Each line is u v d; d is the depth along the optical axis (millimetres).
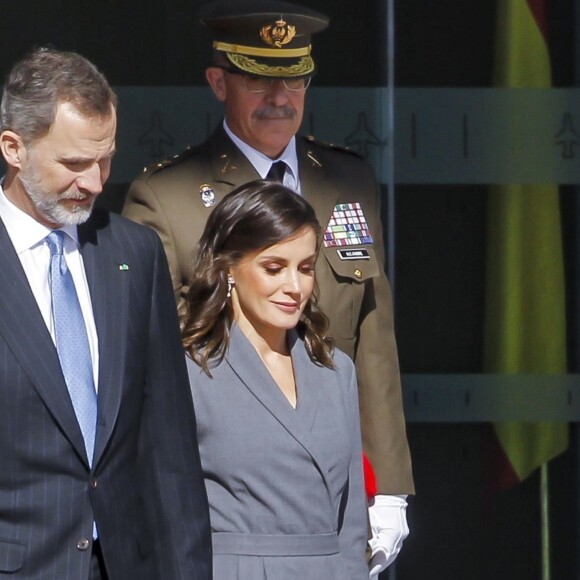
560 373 16719
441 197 16578
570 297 16688
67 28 16016
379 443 13422
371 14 16359
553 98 16531
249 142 13297
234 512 10992
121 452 9953
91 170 9602
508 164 16578
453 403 16672
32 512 9625
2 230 9867
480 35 16453
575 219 16641
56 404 9617
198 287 11422
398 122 16469
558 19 16484
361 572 11461
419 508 16703
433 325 16641
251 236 11227
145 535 10250
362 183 13836
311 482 11062
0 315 9617
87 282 10094
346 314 13297
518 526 16750
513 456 16719
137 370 10102
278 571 10875
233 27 13172
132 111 16156
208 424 11086
